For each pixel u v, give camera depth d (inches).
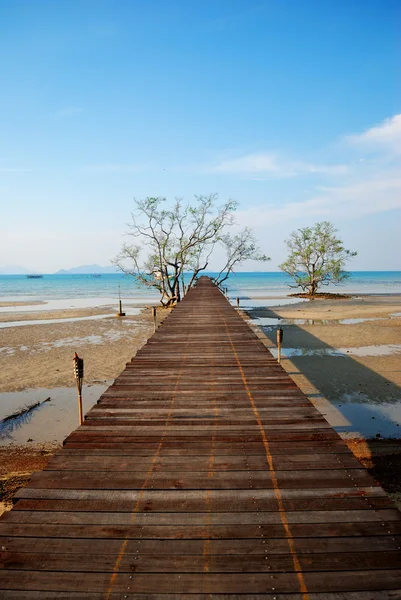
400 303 1269.7
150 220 1124.5
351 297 1583.4
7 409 319.0
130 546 89.7
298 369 430.3
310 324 788.6
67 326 791.7
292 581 80.0
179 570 82.8
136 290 2508.6
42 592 77.1
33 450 246.5
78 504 106.5
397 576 81.0
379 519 99.9
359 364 450.6
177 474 123.2
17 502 107.8
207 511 103.5
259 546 89.9
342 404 323.9
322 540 91.7
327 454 137.3
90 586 78.5
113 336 668.1
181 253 1156.5
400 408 314.7
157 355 289.0
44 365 462.3
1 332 713.0
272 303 1334.9
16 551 88.0
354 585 78.9
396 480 204.2
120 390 209.6
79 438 150.9
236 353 295.0
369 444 249.8
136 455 136.8
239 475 122.8
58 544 90.2
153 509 104.3
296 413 176.7
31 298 1776.6
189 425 163.6
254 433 155.6
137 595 76.5
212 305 656.4
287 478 120.8
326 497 110.1
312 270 1662.2
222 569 83.1
